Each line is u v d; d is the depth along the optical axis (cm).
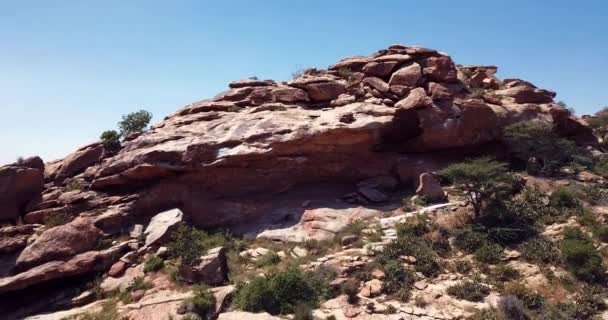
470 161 2595
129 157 2691
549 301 1518
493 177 2075
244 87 3183
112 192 2714
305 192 2652
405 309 1507
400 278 1689
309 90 2938
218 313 1638
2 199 2497
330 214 2320
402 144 2697
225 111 2992
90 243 2223
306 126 2527
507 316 1415
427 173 2422
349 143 2567
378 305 1548
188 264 1917
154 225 2333
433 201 2341
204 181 2609
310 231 2227
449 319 1441
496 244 1862
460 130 2553
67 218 2428
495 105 2848
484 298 1547
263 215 2500
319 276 1733
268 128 2561
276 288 1647
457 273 1725
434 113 2545
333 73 3181
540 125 2622
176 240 2072
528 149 2675
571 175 2623
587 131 3262
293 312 1564
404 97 2697
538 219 2031
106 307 1827
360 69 3133
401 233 2014
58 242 2119
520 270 1698
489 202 2170
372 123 2495
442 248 1892
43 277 1977
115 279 2034
